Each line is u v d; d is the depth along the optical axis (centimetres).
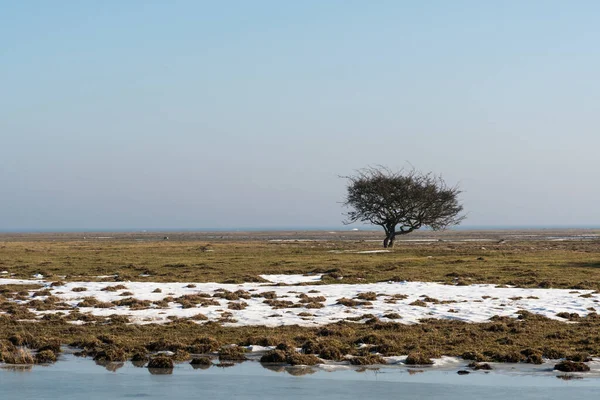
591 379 1981
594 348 2373
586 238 15712
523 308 3262
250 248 8362
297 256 6606
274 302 3431
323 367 2147
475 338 2562
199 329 2744
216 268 5275
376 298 3581
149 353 2356
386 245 8844
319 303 3391
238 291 3769
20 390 1839
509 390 1844
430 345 2430
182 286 4084
